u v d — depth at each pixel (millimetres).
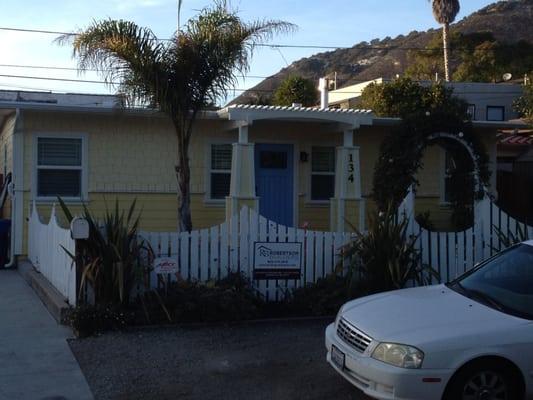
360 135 16000
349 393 6316
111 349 7570
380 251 9312
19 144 13578
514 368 5488
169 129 14562
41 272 11625
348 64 87938
